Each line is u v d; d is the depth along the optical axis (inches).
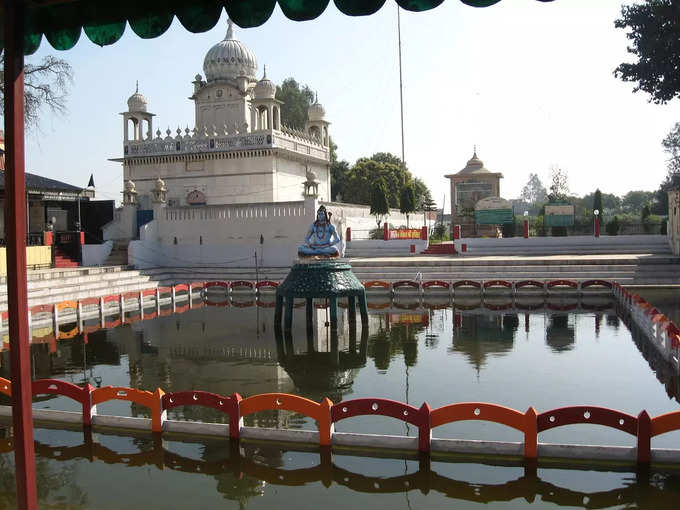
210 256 1267.2
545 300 917.8
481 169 1865.2
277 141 1487.5
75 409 403.5
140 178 1585.9
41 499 265.3
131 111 1587.1
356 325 730.8
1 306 798.5
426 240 1384.1
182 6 149.9
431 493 266.2
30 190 1155.9
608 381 449.7
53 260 1092.5
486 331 670.5
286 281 677.9
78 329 730.2
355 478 282.2
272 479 283.3
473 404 298.5
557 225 1450.5
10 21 136.7
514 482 274.4
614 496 259.4
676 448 311.0
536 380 455.2
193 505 258.2
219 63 1612.9
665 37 872.9
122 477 288.0
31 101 1042.7
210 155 1514.5
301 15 142.6
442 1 133.3
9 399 426.0
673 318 673.6
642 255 1224.8
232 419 329.7
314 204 1211.2
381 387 445.4
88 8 156.0
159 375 496.7
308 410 318.0
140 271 1165.1
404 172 1684.3
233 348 603.8
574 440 327.3
